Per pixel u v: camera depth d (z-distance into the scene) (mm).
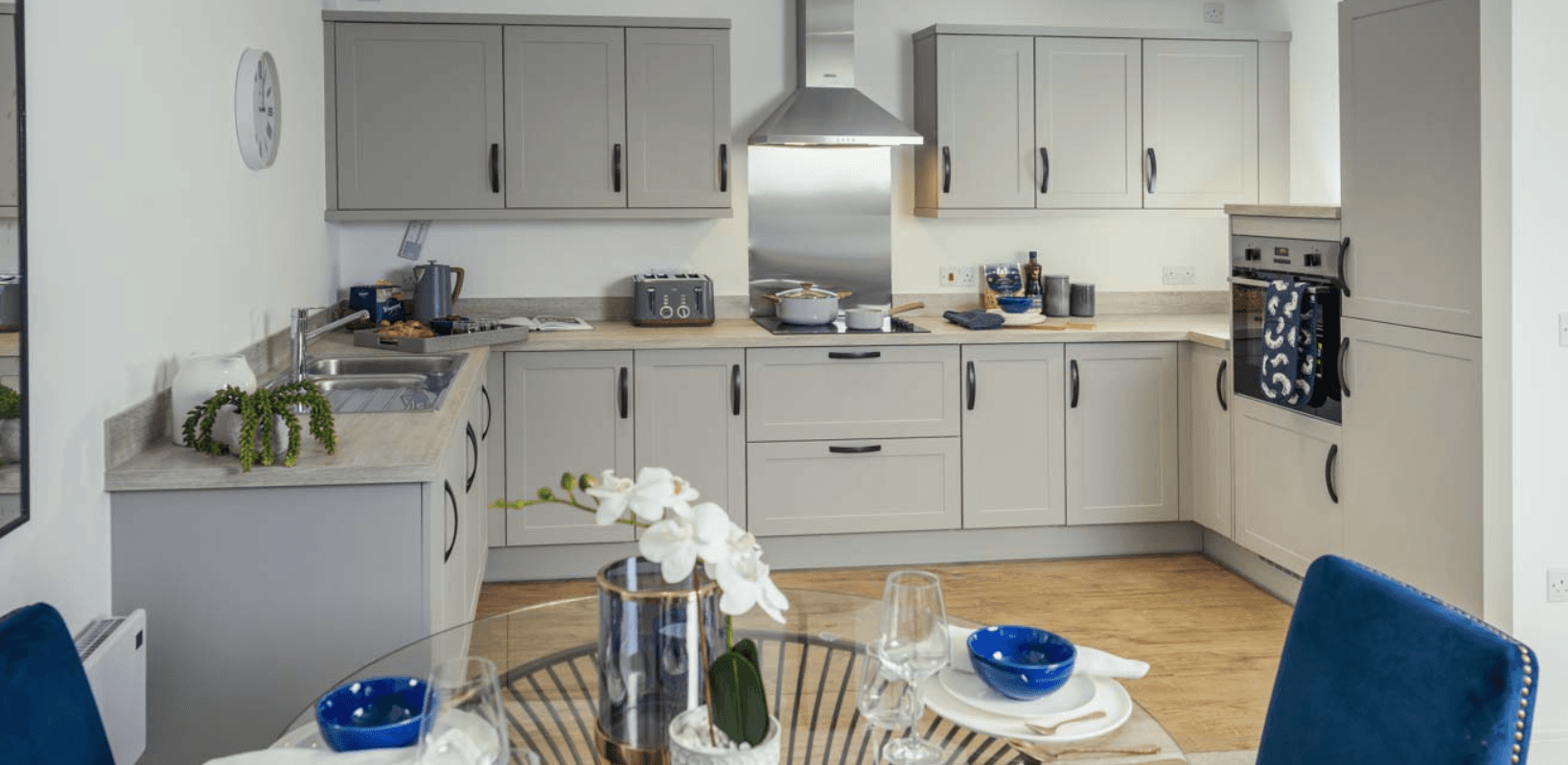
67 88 2264
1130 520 5105
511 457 4770
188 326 3023
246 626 2586
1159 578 4902
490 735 1257
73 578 2311
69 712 1680
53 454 2211
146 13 2707
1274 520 4480
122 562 2545
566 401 4777
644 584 1593
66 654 1724
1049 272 5703
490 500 4770
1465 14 3389
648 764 1562
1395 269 3721
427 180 4953
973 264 5645
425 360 4223
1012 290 5602
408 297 5277
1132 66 5328
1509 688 1432
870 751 1655
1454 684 1486
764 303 5492
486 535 4605
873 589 4770
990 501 5035
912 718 1484
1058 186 5324
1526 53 3285
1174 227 5758
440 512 2738
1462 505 3510
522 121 4977
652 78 5031
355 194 4918
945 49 5207
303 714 1750
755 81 5430
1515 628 3428
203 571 2568
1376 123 3770
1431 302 3580
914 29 5520
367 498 2598
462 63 4930
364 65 4883
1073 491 5066
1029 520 5059
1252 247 4547
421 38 4902
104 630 2262
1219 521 4895
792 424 4902
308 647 2604
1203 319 5523
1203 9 5645
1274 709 1796
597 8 5328
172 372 2896
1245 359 4621
